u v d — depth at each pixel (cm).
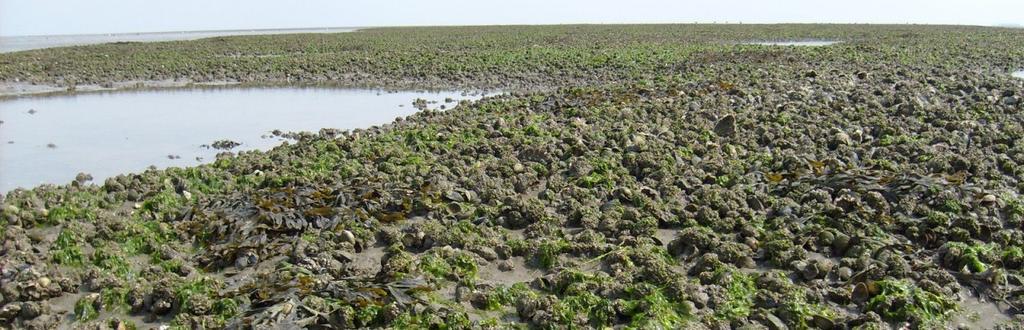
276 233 920
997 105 1698
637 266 801
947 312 697
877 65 2581
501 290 740
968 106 1703
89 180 1336
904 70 2278
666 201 1027
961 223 884
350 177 1167
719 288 736
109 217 961
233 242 891
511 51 4222
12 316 726
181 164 1484
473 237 884
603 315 688
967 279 758
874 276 762
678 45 4844
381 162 1260
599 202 1037
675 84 2028
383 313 689
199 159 1527
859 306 720
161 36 11588
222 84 3017
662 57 3462
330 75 3272
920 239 872
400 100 2458
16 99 2503
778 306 703
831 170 1142
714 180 1122
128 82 3023
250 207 980
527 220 954
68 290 780
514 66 3325
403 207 996
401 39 6469
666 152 1261
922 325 666
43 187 1145
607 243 868
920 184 1006
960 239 858
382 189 1053
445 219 959
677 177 1123
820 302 724
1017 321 690
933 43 4472
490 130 1495
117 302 743
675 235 914
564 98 1936
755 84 1952
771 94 1806
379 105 2334
